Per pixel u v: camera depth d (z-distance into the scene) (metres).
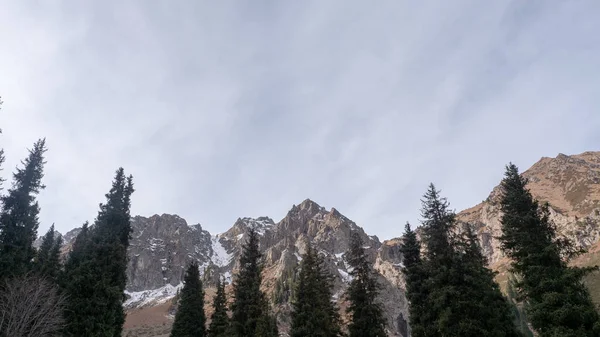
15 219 34.28
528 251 24.48
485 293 27.80
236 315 37.88
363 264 36.84
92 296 31.48
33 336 24.05
